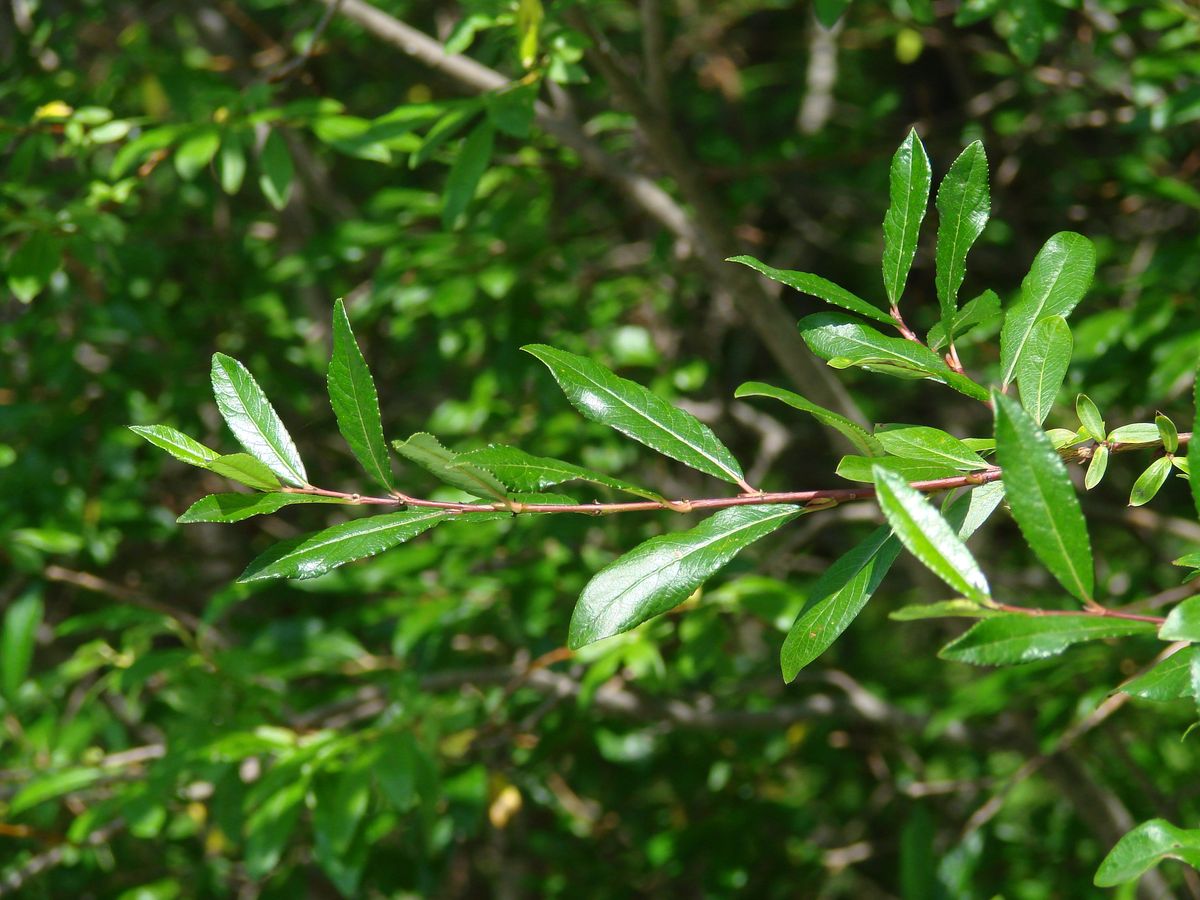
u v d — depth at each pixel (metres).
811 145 4.16
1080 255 1.44
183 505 4.47
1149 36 3.94
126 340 3.90
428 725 2.97
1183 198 3.40
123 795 2.97
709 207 3.11
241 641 4.22
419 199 3.82
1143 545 4.55
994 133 4.30
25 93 3.55
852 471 1.31
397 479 4.25
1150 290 3.29
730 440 4.61
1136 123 3.35
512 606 3.48
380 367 4.63
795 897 3.95
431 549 3.51
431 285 3.68
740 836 3.80
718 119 5.28
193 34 5.27
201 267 4.40
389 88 4.78
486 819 4.23
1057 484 1.09
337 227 3.91
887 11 4.58
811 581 4.71
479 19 2.70
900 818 4.30
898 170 1.47
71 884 3.65
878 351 1.41
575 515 3.47
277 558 1.29
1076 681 3.39
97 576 4.37
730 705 4.05
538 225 3.83
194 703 3.16
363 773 2.80
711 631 3.08
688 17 5.22
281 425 1.37
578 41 2.70
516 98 2.62
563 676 3.54
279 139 2.80
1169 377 2.99
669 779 4.18
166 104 3.73
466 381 4.62
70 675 3.31
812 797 4.45
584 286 4.30
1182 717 3.96
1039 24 2.70
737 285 3.08
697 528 1.33
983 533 4.69
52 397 3.86
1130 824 3.58
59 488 3.62
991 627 1.07
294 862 3.75
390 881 3.85
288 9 4.78
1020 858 4.00
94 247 3.02
